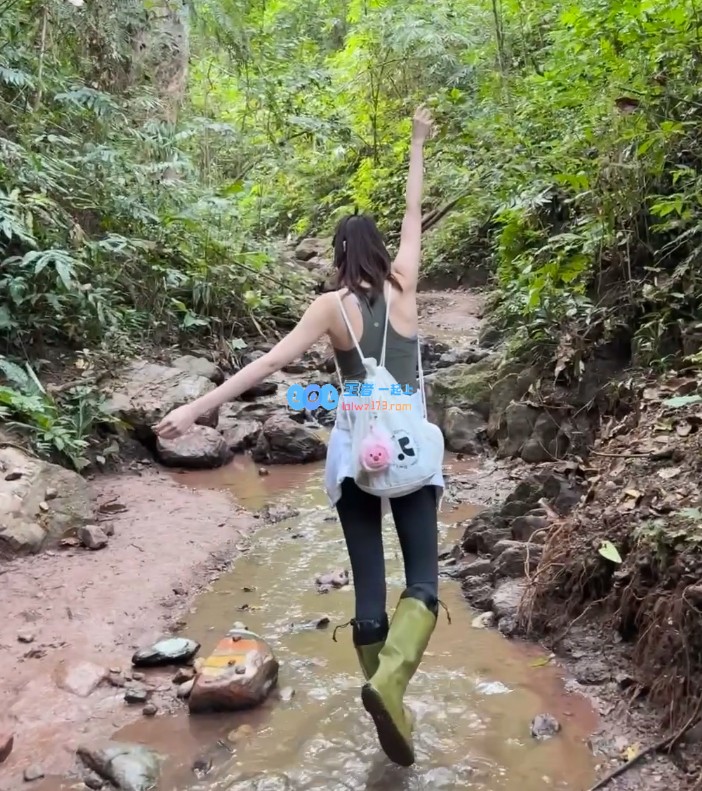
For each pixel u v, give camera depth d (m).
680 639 2.56
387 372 2.36
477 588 3.56
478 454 5.64
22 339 6.17
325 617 3.37
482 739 2.52
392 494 2.33
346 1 17.70
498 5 11.08
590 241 5.25
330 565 3.94
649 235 5.22
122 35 8.62
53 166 6.85
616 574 3.01
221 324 7.97
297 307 8.92
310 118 10.63
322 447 5.93
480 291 10.88
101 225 7.50
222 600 3.60
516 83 9.00
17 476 4.28
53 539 4.14
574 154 6.12
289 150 12.14
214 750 2.52
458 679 2.87
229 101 12.86
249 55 9.98
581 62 6.41
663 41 5.38
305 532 4.40
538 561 3.48
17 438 4.90
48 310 6.35
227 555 4.12
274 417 6.31
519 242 6.57
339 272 2.46
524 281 5.99
